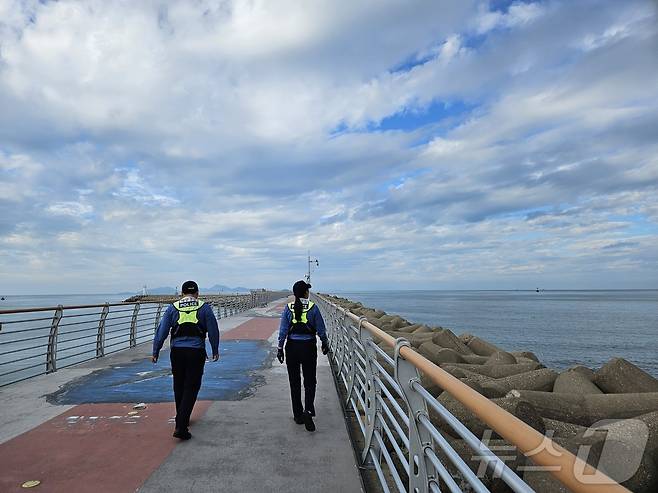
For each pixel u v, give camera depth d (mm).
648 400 5785
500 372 8031
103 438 4867
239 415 5699
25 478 3904
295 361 5461
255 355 10250
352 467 4160
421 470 2619
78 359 16281
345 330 7441
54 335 8406
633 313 80625
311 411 5316
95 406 6086
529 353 11148
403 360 2949
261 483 3840
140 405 6070
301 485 3809
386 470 4320
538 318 64125
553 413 5637
